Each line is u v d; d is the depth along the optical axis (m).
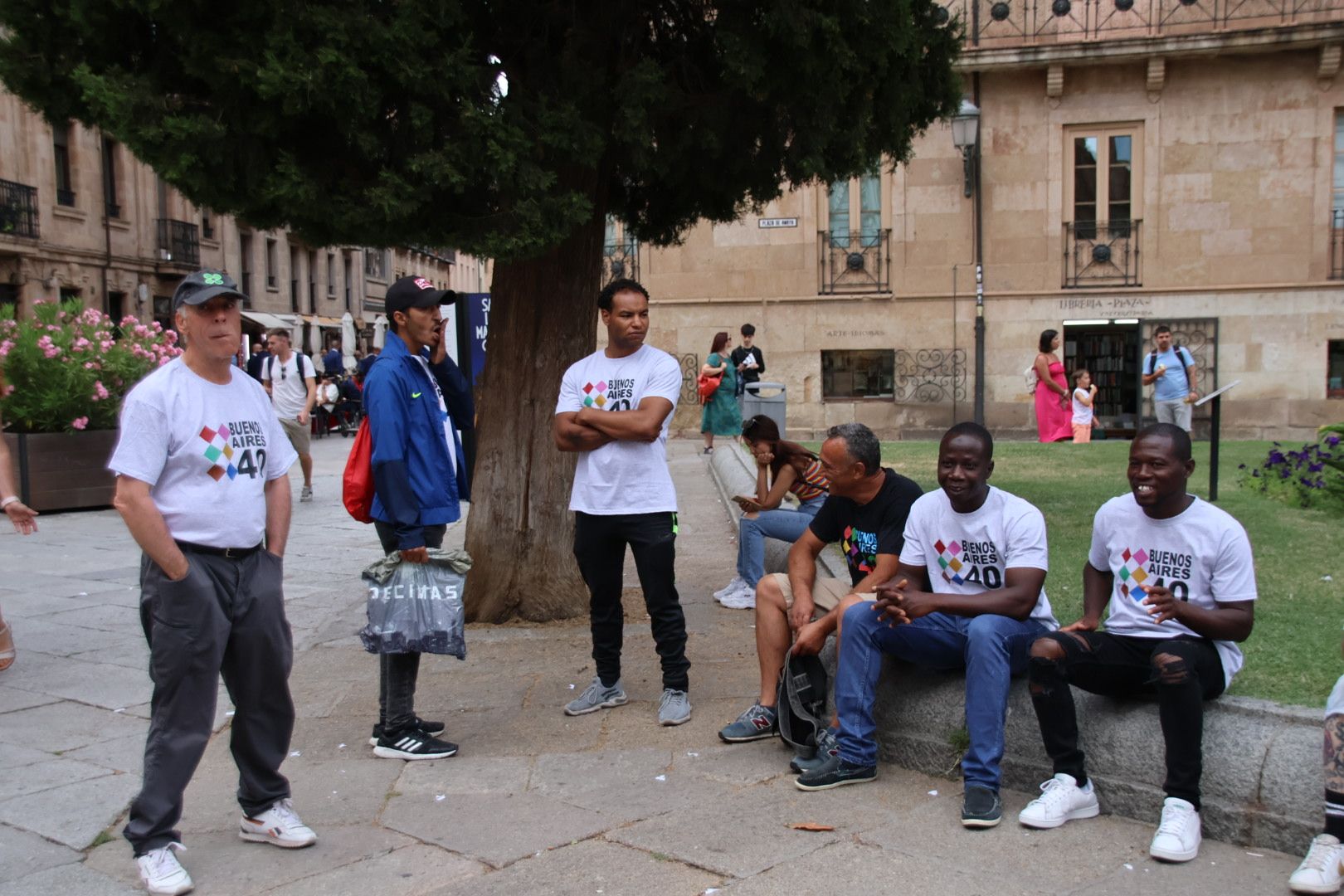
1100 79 19.59
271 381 12.78
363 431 4.75
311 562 9.21
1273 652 4.66
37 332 12.51
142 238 33.22
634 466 5.02
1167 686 3.53
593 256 6.87
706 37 6.46
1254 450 13.34
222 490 3.56
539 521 6.86
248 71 5.02
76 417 12.38
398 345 4.71
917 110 6.93
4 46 5.40
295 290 43.25
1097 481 10.35
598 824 3.94
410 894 3.46
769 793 4.18
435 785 4.38
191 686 3.52
